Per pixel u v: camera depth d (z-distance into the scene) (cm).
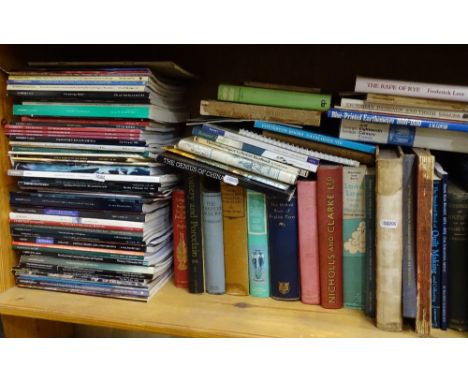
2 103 69
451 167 70
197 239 68
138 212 66
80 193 68
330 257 63
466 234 56
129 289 68
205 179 73
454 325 58
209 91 84
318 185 62
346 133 63
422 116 59
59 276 71
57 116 68
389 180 55
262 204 65
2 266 71
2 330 71
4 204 71
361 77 60
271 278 67
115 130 65
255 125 64
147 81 63
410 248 57
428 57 75
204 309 65
